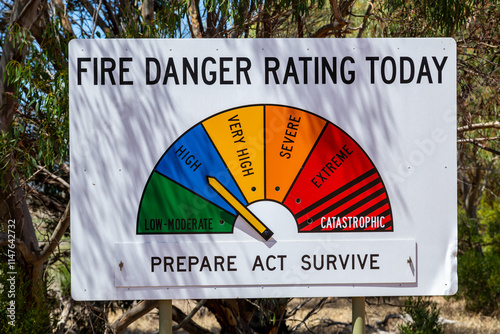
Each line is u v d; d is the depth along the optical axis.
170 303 3.63
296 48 3.64
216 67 3.62
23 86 5.41
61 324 5.87
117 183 3.57
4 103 5.38
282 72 3.63
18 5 5.33
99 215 3.55
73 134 3.57
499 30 7.04
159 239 3.56
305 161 3.62
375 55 3.65
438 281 3.59
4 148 5.12
